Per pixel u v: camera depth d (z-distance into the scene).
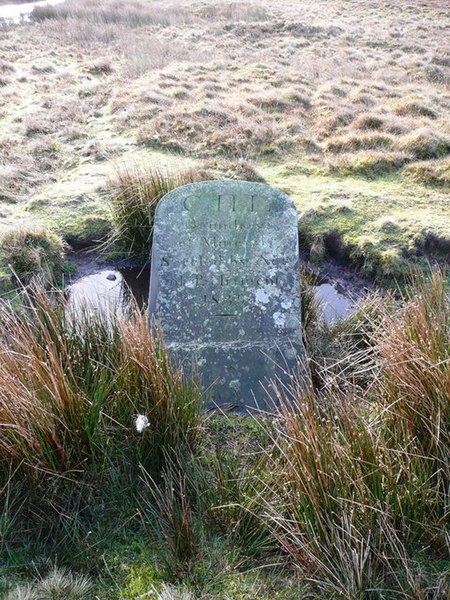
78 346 1.63
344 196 3.11
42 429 1.33
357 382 1.90
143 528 1.34
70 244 2.84
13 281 2.44
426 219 2.87
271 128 3.92
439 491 1.30
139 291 2.58
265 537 1.31
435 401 1.37
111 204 2.90
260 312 1.92
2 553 1.28
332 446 1.28
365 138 3.74
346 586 1.15
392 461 1.31
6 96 4.85
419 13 9.05
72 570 1.26
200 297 1.92
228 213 1.93
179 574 1.25
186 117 4.13
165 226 1.93
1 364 1.42
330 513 1.21
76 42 7.00
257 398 1.86
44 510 1.35
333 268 2.75
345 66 5.66
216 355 1.88
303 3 9.93
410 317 1.62
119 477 1.43
